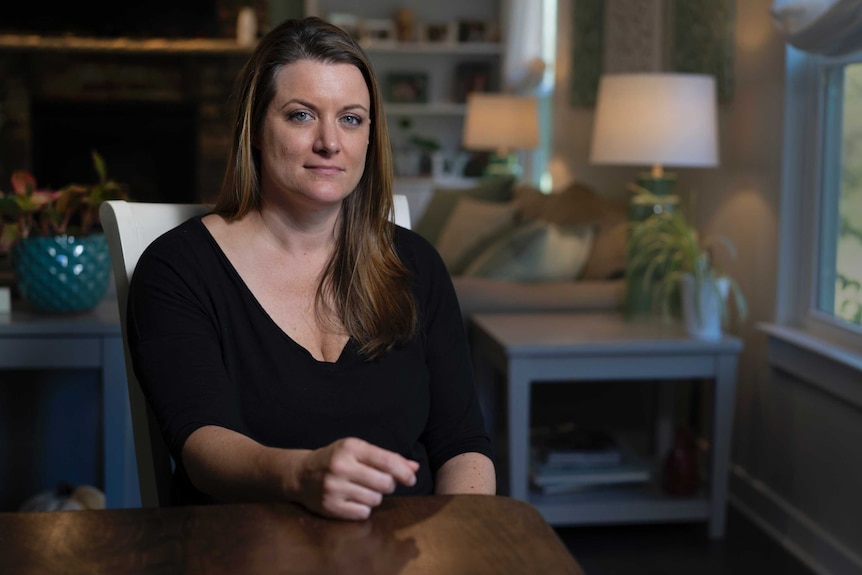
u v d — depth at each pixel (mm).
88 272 2254
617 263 3344
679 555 2594
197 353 1153
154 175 7309
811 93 2676
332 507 869
